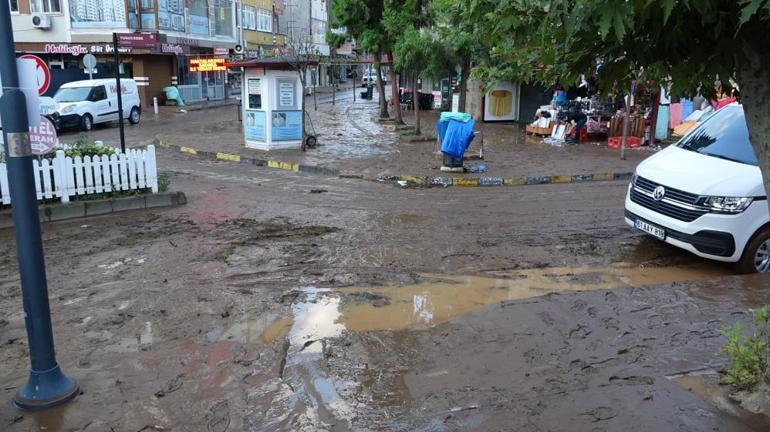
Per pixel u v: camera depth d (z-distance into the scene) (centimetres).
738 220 693
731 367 441
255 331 550
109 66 3450
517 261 765
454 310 608
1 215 902
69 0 3356
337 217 987
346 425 394
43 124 609
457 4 395
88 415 406
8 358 498
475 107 2575
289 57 1806
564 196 1173
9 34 373
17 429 389
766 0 218
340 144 1875
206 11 4144
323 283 677
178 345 518
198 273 704
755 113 287
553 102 2230
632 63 297
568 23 242
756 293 627
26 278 405
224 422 398
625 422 381
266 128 1714
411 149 1758
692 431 368
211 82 4206
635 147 1800
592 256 791
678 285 654
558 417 390
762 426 372
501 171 1395
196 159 1655
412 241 846
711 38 274
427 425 389
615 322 554
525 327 546
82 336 534
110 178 1016
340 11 2397
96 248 797
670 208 748
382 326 566
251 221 953
